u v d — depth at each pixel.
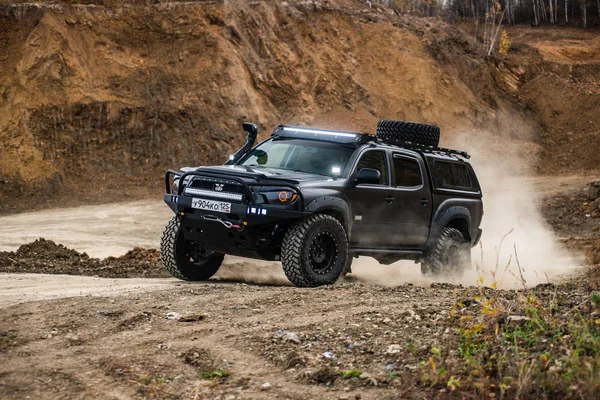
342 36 55.47
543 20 91.50
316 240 9.34
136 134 42.47
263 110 47.34
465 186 12.31
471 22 86.75
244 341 5.78
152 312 6.73
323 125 49.22
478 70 59.22
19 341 5.68
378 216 10.47
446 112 55.00
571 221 30.86
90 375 4.96
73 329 6.10
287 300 7.41
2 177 38.41
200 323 6.40
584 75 65.75
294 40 52.59
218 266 10.50
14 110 41.66
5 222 30.97
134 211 33.81
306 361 5.27
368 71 54.69
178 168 41.62
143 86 44.69
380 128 11.84
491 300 6.14
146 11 48.06
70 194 37.94
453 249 11.73
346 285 8.57
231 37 49.09
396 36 57.16
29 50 43.94
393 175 10.80
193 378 5.00
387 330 6.04
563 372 4.63
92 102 42.66
